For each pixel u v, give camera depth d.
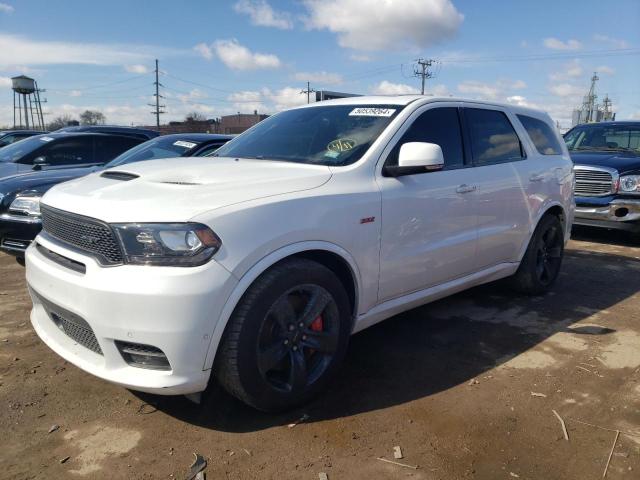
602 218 7.92
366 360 3.73
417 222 3.62
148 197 2.74
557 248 5.42
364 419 2.98
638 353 3.94
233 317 2.68
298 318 2.96
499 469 2.57
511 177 4.53
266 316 2.76
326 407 3.10
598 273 6.27
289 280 2.83
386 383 3.40
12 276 5.64
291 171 3.25
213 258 2.55
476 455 2.68
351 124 3.80
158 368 2.63
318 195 3.04
